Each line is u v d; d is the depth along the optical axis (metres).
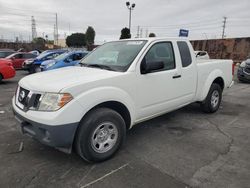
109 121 3.34
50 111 2.92
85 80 3.17
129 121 3.76
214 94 5.77
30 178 2.96
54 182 2.89
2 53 18.52
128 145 3.98
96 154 3.27
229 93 8.96
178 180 2.96
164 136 4.39
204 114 5.80
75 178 2.98
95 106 3.29
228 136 4.42
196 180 2.96
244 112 6.10
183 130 4.71
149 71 3.82
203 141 4.18
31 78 3.58
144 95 3.86
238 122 5.26
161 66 3.79
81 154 3.19
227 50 26.30
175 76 4.39
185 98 4.80
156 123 5.12
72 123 2.96
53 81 3.20
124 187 2.81
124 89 3.53
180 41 4.70
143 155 3.62
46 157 3.51
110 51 4.30
